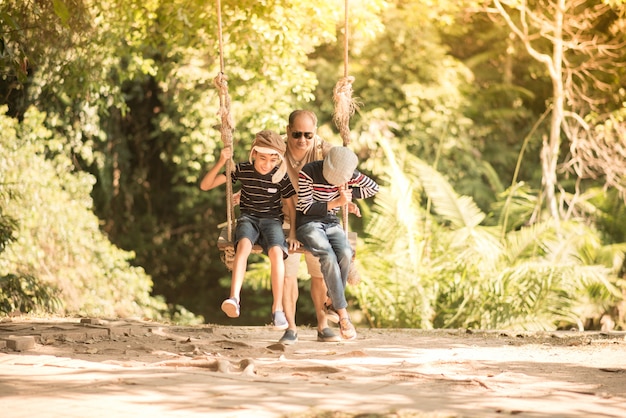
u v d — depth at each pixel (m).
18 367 5.14
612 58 18.39
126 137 20.58
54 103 15.68
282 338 6.80
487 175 18.94
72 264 13.05
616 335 7.62
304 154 6.73
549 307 13.98
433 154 19.11
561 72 18.08
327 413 3.92
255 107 16.14
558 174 19.72
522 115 20.42
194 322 17.86
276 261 6.27
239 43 12.60
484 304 13.96
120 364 5.28
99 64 13.52
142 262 21.38
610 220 17.45
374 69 18.98
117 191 20.19
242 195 6.59
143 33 13.17
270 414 3.90
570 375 5.15
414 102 18.55
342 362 5.68
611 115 17.02
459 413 3.98
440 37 20.50
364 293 13.99
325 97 18.98
